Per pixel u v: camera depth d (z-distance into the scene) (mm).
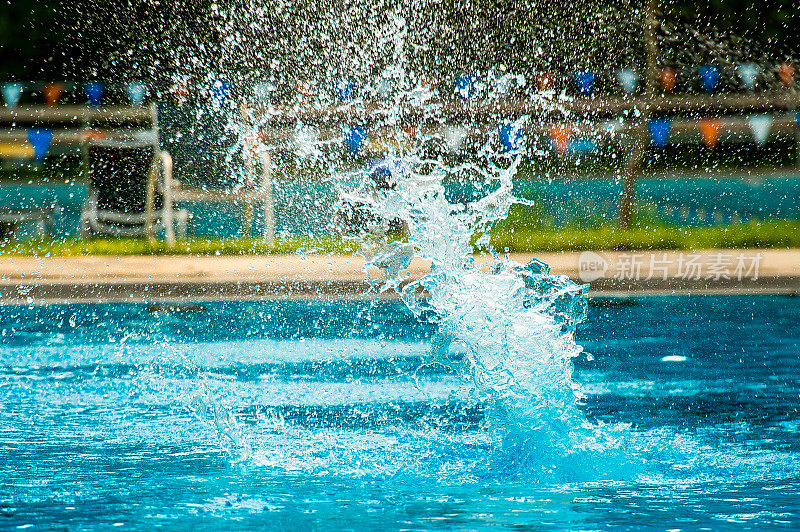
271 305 15914
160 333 13734
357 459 7445
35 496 6355
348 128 23047
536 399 7988
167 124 23719
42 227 23906
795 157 29938
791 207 26891
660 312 15117
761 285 17328
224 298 16562
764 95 28125
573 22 28281
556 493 6422
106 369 11336
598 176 28625
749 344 12633
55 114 30094
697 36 28531
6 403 9578
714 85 28203
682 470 7023
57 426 8602
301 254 20125
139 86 29469
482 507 6070
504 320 8164
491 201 9641
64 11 36844
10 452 7629
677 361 11625
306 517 5867
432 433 8297
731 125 29234
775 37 29156
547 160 28094
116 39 32406
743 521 5711
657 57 25578
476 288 8336
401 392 10102
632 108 24719
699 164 30078
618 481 6734
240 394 10039
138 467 7184
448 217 8930
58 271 18219
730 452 7555
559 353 8078
